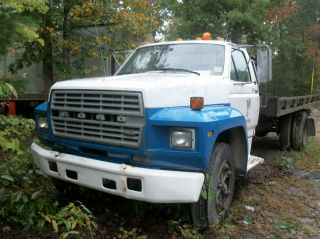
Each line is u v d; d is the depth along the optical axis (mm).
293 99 8242
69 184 5082
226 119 4246
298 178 6863
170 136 3807
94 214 4688
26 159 5156
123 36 10133
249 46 6059
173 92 4016
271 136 11281
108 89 3951
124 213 4734
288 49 25719
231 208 5117
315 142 10344
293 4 23234
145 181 3734
